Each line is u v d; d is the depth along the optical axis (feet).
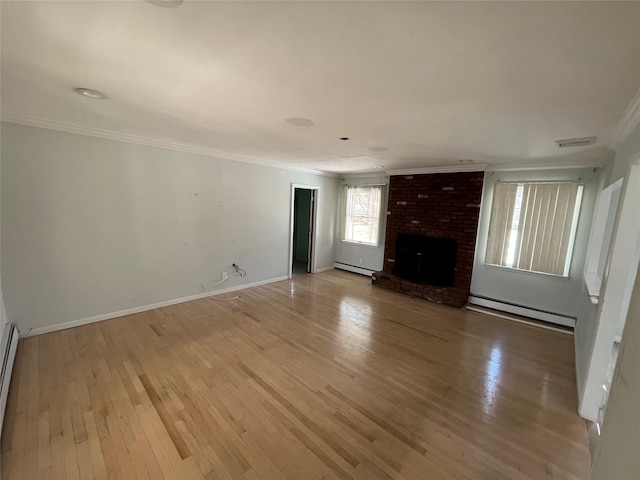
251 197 15.89
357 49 4.19
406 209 17.25
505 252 14.03
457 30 3.60
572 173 12.22
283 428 6.38
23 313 9.62
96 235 10.87
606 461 3.24
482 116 6.81
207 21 3.66
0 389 6.51
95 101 6.98
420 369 8.91
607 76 4.51
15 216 9.19
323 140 10.23
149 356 9.05
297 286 17.28
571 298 12.47
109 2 3.31
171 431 6.19
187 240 13.55
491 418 6.92
